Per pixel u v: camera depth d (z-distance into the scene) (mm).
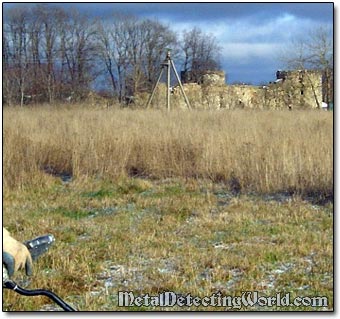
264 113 19656
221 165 11227
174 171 11672
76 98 33406
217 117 17781
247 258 6469
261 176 10266
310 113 19094
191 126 14305
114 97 36375
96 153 11906
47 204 9531
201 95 34219
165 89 34125
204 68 42094
